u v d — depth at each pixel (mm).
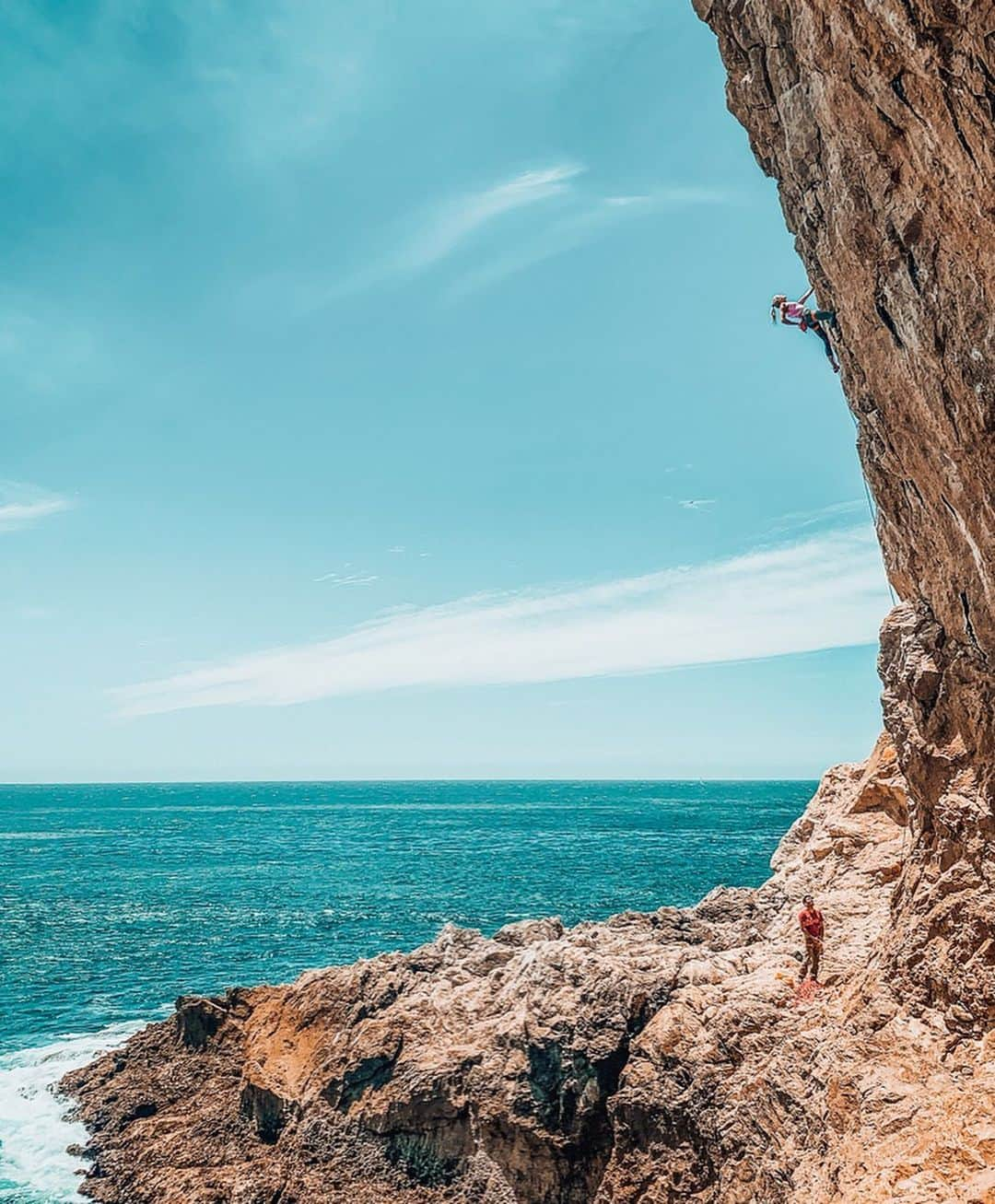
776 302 22297
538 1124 23688
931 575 20078
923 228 15117
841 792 36250
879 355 18391
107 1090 31625
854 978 21406
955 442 16312
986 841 18125
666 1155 21594
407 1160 25047
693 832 139250
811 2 15062
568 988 25766
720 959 26016
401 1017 27781
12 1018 42031
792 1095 19234
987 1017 16938
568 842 123375
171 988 47094
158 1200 25547
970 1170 14242
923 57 12305
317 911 68062
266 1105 27672
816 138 18391
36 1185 26906
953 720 19656
